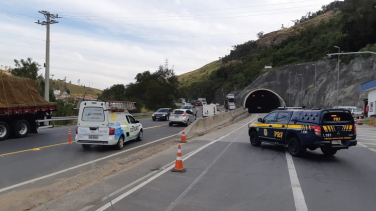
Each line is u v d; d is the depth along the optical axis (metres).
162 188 7.18
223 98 111.00
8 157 11.43
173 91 63.00
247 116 49.22
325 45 85.12
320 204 6.12
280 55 100.50
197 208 5.82
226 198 6.45
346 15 83.19
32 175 8.75
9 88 17.22
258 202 6.21
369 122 34.09
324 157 11.68
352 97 55.59
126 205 5.96
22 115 17.97
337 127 10.93
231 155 11.86
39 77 35.88
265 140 13.60
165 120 34.97
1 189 7.31
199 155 11.82
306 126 11.24
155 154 12.14
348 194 6.82
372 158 11.58
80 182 7.72
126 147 14.38
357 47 67.31
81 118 13.27
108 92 61.31
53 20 29.48
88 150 13.37
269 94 74.12
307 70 77.50
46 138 17.42
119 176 8.35
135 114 42.03
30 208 5.78
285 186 7.43
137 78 63.34
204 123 22.20
